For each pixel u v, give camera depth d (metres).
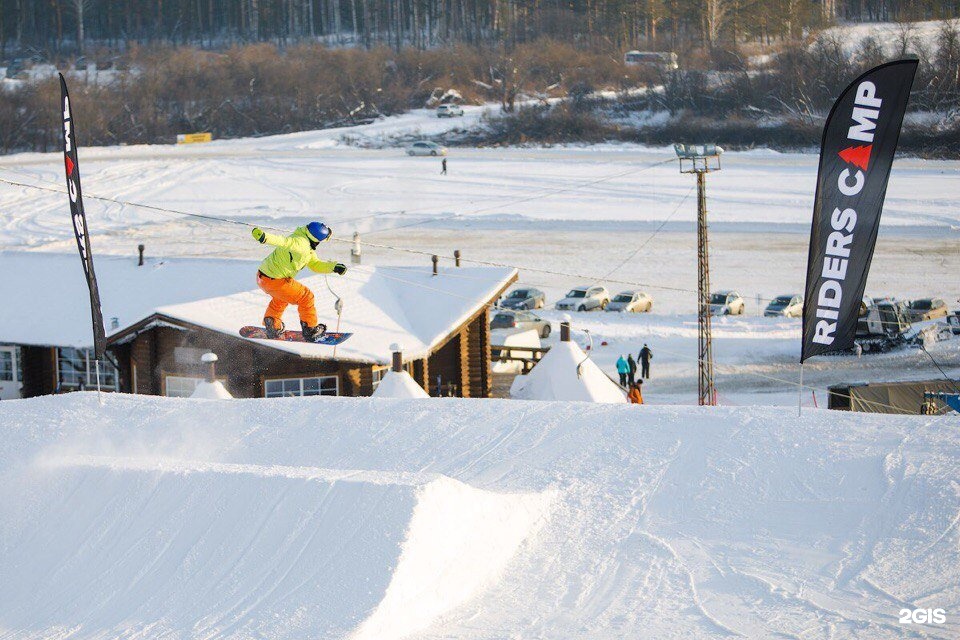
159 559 39.03
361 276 113.19
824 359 154.62
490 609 35.44
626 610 34.56
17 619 37.69
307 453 51.66
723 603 34.50
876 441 45.25
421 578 35.78
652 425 50.34
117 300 103.75
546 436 50.78
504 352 144.38
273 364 93.56
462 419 54.28
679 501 42.72
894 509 39.53
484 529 39.50
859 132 50.03
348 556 36.28
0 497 45.25
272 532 38.53
